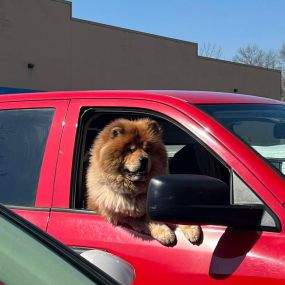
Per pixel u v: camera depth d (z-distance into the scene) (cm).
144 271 183
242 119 201
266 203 167
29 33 1537
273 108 229
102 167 198
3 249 118
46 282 117
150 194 166
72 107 221
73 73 1656
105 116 236
